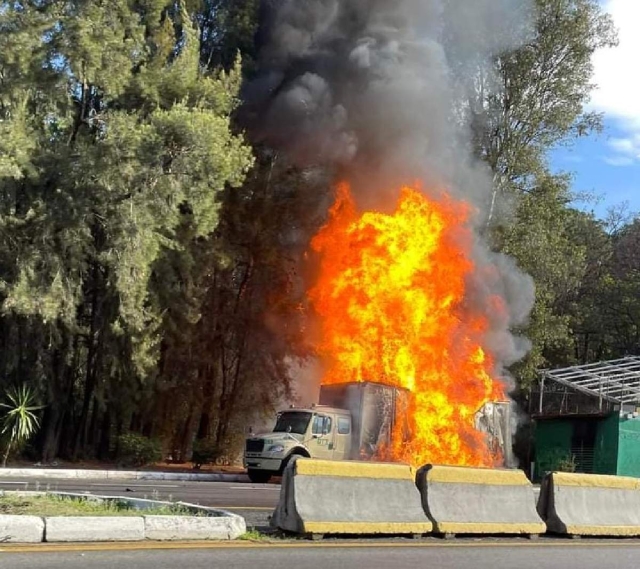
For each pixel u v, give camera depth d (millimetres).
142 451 25328
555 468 29141
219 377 29688
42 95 23141
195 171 23141
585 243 48250
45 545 7707
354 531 9250
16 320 24078
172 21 28219
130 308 23562
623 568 8570
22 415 22094
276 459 21297
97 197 22984
